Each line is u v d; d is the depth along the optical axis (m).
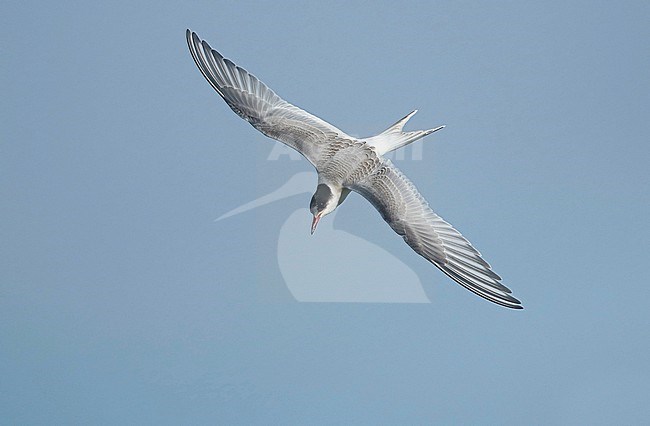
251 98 10.60
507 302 9.35
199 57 10.67
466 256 9.64
